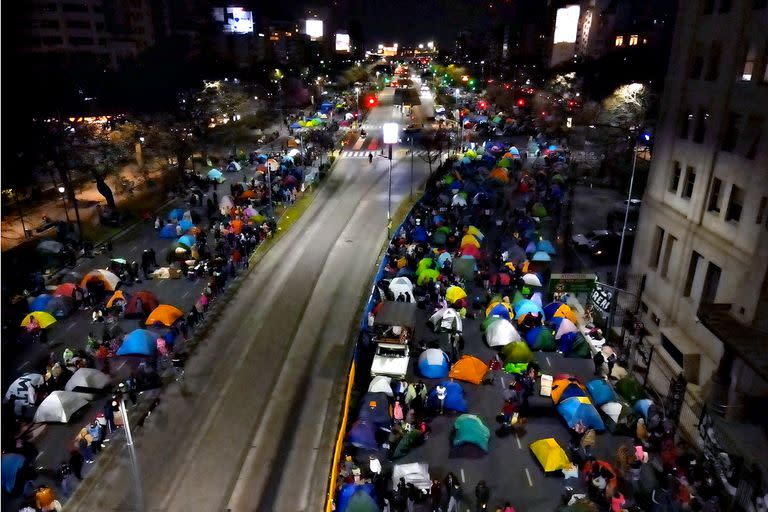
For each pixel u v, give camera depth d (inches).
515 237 1726.1
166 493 818.8
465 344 1203.9
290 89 4532.5
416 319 1302.9
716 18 962.1
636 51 3624.5
